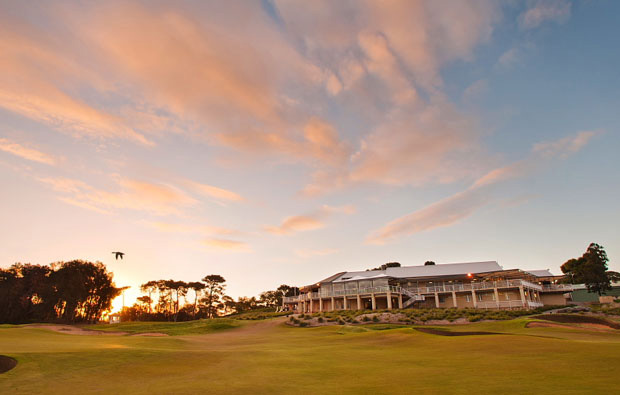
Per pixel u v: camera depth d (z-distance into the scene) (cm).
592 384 1137
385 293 7069
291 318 5856
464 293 7194
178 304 12688
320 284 7819
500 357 1798
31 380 1468
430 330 3456
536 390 1102
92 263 9844
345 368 1722
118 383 1448
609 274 12125
